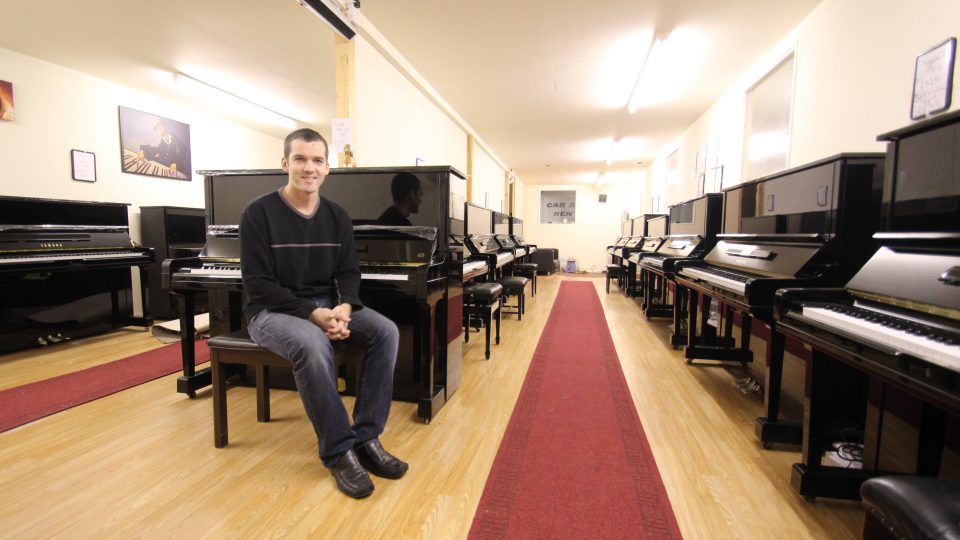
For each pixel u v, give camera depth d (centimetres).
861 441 182
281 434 192
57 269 326
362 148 334
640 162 926
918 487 79
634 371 287
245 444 183
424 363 204
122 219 400
